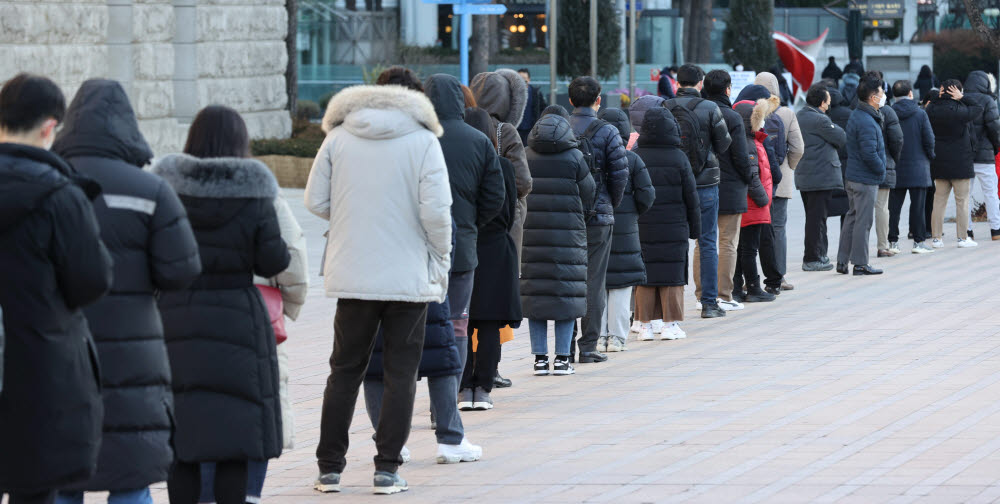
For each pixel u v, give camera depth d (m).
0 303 9.08
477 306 17.84
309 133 69.44
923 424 16.33
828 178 32.22
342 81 96.69
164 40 60.09
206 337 11.56
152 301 10.50
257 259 11.69
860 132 31.67
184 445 11.53
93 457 9.41
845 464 14.34
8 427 9.12
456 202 15.65
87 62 54.66
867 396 18.27
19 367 9.09
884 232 35.75
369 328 13.87
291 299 12.56
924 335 23.52
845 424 16.47
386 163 13.62
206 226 11.52
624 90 74.81
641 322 24.50
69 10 53.19
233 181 11.51
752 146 27.14
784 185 28.91
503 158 17.59
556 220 20.59
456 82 15.73
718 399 18.47
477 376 18.33
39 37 51.47
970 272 32.09
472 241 15.84
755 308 27.64
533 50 102.00
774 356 21.92
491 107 18.12
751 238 28.14
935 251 36.84
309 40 98.81
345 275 13.63
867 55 120.31
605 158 21.59
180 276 10.46
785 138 28.53
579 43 86.38
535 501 13.23
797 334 24.14
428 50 102.00
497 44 102.75
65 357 9.23
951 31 129.25
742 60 97.62
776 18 117.62
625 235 22.77
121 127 10.48
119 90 10.62
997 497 12.72
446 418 15.19
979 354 21.39
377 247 13.62
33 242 9.09
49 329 9.17
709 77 26.09
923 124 35.59
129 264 10.30
